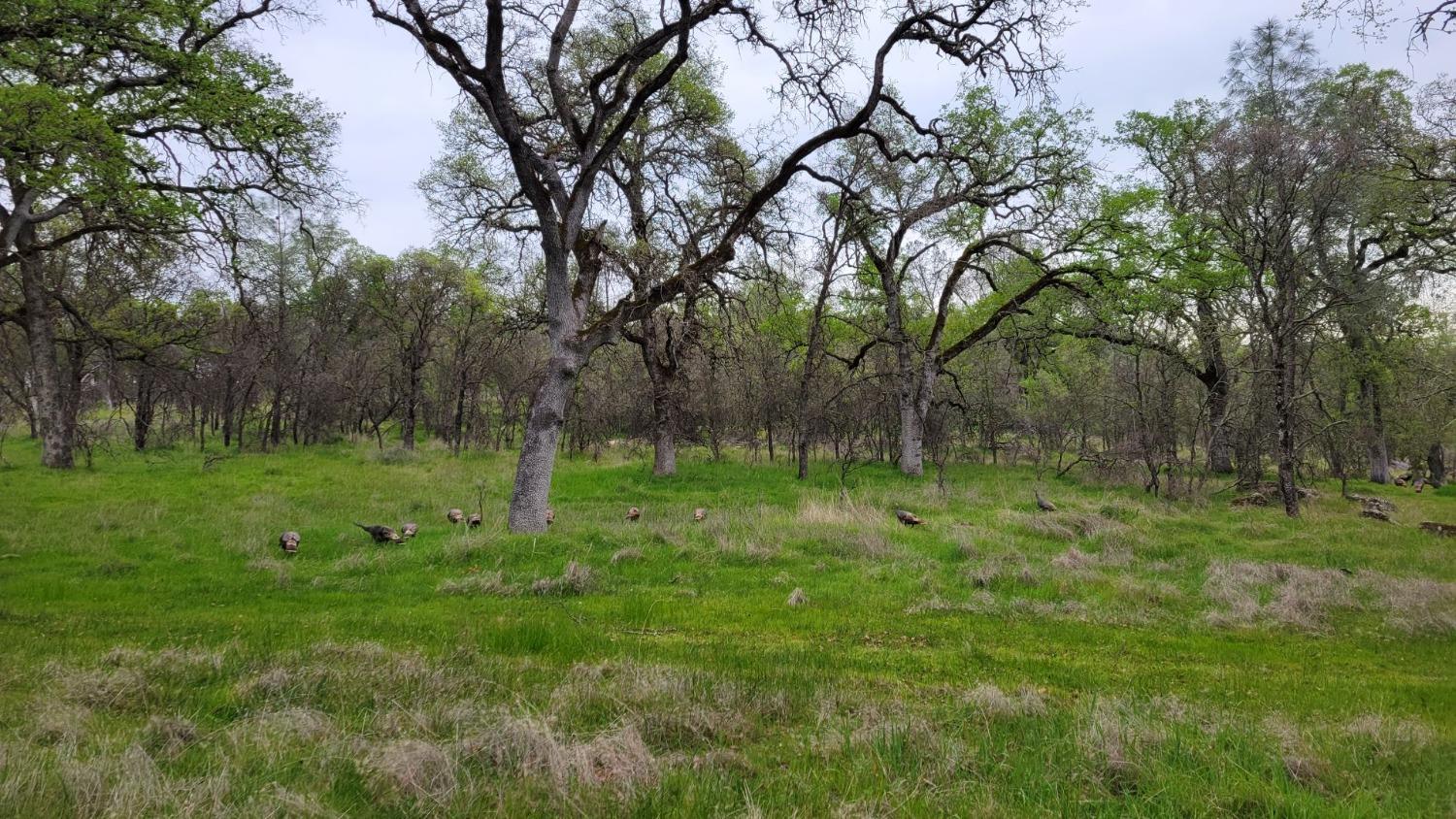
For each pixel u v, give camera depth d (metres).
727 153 18.59
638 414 26.97
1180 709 5.39
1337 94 22.69
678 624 8.30
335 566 10.88
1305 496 21.02
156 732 4.41
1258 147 17.86
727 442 33.72
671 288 14.66
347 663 6.07
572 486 19.89
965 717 5.12
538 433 13.54
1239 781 4.04
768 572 10.87
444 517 14.83
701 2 13.29
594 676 5.86
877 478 23.03
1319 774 4.25
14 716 4.62
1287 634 8.16
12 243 15.78
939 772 4.14
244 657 6.23
